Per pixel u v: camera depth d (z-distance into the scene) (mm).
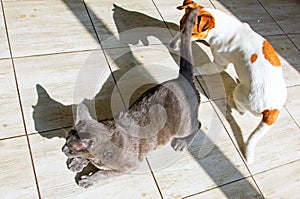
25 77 1641
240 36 1656
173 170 1517
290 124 1815
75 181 1409
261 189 1573
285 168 1655
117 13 2000
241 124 1744
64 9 1939
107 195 1404
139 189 1442
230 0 2307
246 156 1626
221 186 1535
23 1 1917
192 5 1687
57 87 1645
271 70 1560
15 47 1729
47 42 1786
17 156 1418
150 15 2051
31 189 1357
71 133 1157
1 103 1540
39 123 1521
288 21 2312
